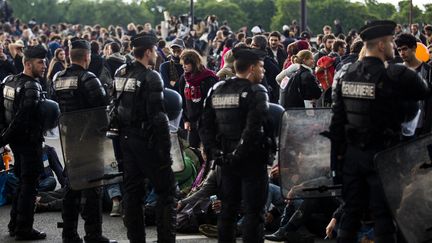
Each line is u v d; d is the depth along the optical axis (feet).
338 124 21.72
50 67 50.96
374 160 20.68
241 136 22.56
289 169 24.03
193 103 34.58
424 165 21.08
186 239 28.17
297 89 34.47
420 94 20.89
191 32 87.25
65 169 26.53
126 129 24.63
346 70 21.65
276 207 28.60
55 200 32.94
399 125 21.26
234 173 23.13
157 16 173.37
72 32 103.19
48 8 181.06
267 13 136.05
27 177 27.86
